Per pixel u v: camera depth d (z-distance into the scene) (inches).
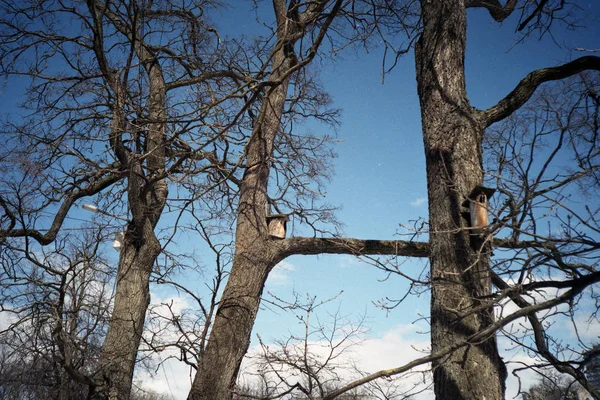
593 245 168.7
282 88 413.4
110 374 371.6
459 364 214.1
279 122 406.6
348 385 191.8
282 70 409.4
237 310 334.6
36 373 401.1
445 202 244.7
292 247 350.0
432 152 260.7
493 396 209.5
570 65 272.1
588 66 270.4
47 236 429.1
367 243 341.4
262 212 366.0
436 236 241.1
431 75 275.9
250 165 381.7
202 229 377.4
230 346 326.0
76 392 388.2
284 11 434.9
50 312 396.8
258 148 383.2
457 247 233.3
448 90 268.8
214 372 319.9
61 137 423.5
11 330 406.9
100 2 470.9
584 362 205.2
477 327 218.5
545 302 175.6
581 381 220.4
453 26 280.5
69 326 383.2
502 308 184.9
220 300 344.8
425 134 270.1
